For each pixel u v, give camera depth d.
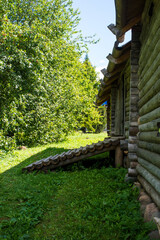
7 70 8.44
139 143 4.62
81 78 18.70
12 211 3.80
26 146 13.66
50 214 3.62
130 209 3.45
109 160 7.75
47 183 5.44
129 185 4.69
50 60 10.32
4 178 6.14
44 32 11.95
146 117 4.06
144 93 4.47
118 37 4.32
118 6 3.48
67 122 17.64
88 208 3.72
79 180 5.52
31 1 13.52
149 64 3.92
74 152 6.87
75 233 2.93
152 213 2.98
